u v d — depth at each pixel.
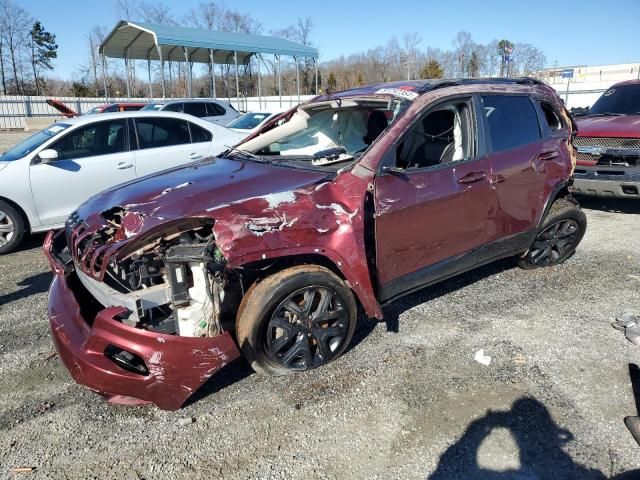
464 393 2.94
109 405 2.91
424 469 2.38
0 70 52.72
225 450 2.52
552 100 4.40
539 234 4.48
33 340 3.67
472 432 2.61
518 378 3.07
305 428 2.67
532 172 4.07
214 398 2.94
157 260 2.72
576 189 6.79
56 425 2.74
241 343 2.86
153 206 3.01
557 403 2.83
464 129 3.73
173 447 2.55
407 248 3.37
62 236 3.62
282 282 2.82
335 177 3.18
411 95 3.52
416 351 3.39
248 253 2.66
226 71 28.38
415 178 3.33
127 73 22.64
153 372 2.54
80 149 6.09
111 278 2.79
